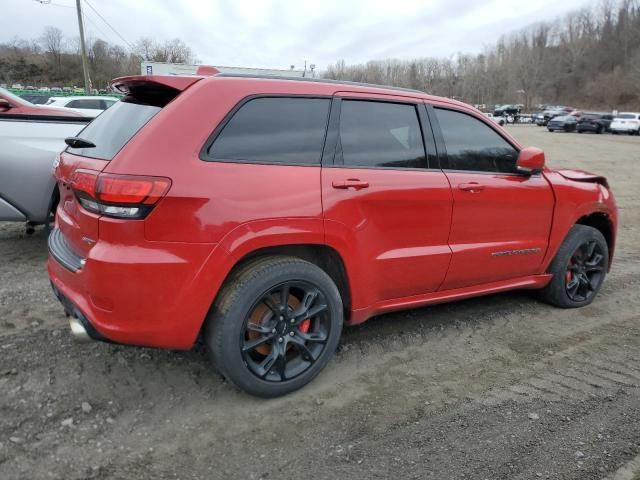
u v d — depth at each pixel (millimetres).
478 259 3809
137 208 2529
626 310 4641
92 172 2668
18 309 4031
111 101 17297
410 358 3592
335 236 3043
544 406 3057
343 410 2957
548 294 4562
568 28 123438
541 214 4172
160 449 2578
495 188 3826
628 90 92375
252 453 2580
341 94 3248
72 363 3271
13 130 5047
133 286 2553
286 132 3000
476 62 107375
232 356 2787
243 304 2770
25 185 5023
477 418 2922
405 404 3039
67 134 5289
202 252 2635
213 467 2475
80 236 2791
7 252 5480
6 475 2340
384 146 3375
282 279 2879
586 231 4504
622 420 2936
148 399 2961
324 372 3352
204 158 2703
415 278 3523
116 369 3232
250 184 2773
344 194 3082
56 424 2705
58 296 3068
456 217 3639
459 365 3527
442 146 3662
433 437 2746
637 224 8422
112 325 2602
